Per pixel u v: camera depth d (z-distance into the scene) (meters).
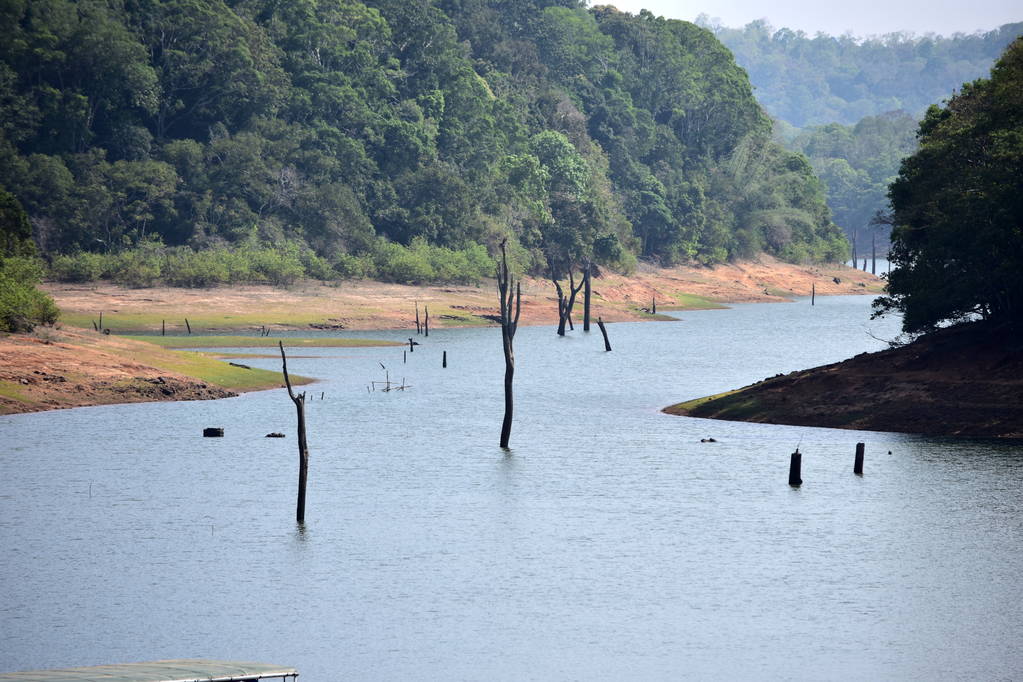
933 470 130.88
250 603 88.56
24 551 101.38
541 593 91.06
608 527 110.50
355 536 106.88
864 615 86.31
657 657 78.44
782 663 77.44
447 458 144.38
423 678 74.94
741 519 113.00
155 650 79.00
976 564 97.81
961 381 156.88
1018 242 154.38
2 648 79.19
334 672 75.62
